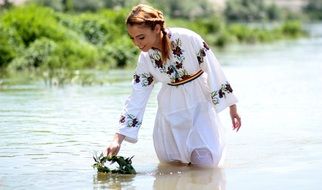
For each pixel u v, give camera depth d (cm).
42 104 1221
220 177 671
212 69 730
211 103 746
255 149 805
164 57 721
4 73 1938
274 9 11144
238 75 1841
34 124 998
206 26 4634
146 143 854
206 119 738
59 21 2641
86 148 828
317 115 1065
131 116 736
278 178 653
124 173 697
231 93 734
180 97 738
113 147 726
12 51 2070
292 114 1079
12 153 802
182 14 7238
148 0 4138
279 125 973
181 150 735
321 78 1723
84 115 1083
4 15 2445
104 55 2236
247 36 4712
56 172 706
